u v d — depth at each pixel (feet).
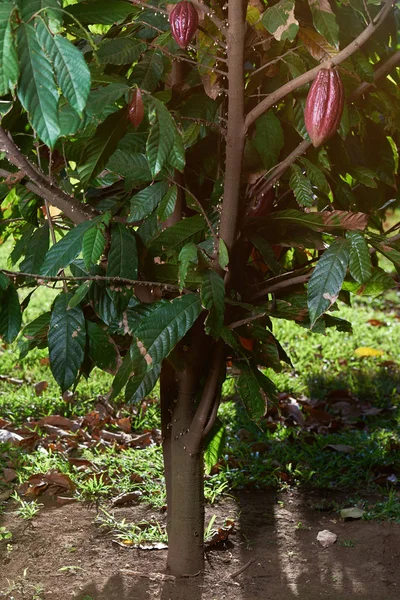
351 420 15.48
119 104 8.85
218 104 8.93
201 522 9.76
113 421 14.76
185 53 8.82
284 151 9.33
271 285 9.32
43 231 9.43
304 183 8.38
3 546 10.36
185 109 8.84
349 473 12.97
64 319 8.45
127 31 9.00
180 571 9.77
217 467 12.84
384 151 9.80
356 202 10.32
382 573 9.89
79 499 11.80
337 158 9.18
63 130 6.97
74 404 15.53
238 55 7.80
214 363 9.07
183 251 7.56
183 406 9.44
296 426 15.12
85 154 7.95
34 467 12.49
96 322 9.34
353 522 11.37
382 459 13.43
